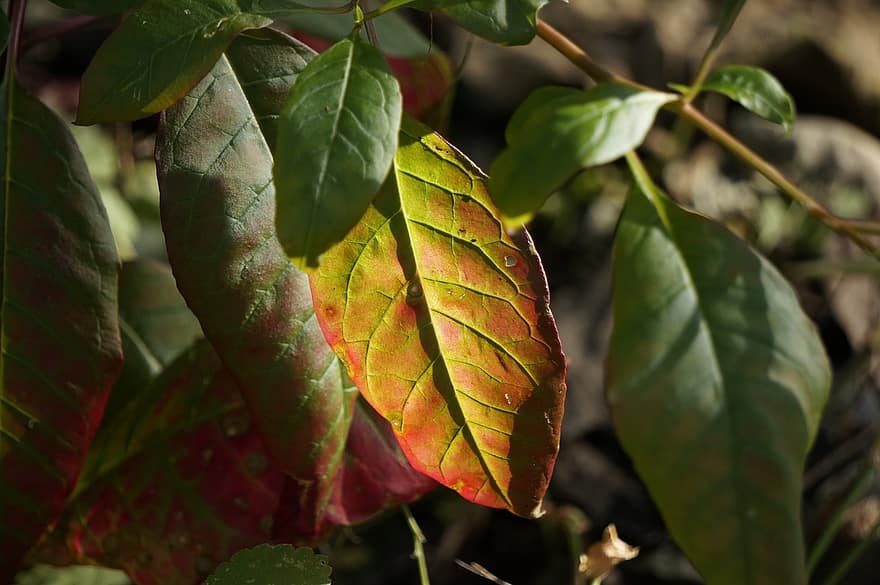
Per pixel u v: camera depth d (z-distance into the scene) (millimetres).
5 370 521
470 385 494
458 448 500
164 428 583
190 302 495
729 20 546
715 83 540
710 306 553
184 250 495
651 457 542
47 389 523
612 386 546
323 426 510
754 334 551
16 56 524
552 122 461
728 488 541
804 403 552
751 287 556
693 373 546
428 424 497
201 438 579
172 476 577
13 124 519
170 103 468
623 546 608
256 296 498
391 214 485
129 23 469
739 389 546
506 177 457
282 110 448
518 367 491
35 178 519
